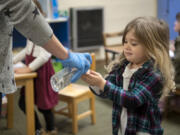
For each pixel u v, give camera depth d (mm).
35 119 2334
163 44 1176
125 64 1273
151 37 1132
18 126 2633
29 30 872
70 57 988
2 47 887
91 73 1133
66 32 3982
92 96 2607
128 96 1108
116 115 1259
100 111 2980
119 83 1260
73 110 2436
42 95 2229
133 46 1156
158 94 1177
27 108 2125
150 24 1150
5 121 2744
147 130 1180
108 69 1338
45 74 2221
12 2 811
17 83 2039
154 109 1189
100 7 4711
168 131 2508
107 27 5055
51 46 928
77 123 2668
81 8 4523
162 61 1145
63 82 1041
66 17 4012
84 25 4629
